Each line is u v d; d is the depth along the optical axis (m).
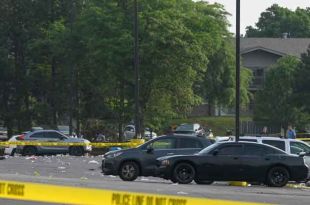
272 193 52.22
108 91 128.50
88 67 132.75
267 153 60.31
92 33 122.56
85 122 142.38
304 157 66.31
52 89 153.12
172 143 65.31
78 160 97.06
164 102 127.44
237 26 74.06
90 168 81.75
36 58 152.75
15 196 27.56
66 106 150.50
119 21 120.56
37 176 63.84
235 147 60.28
